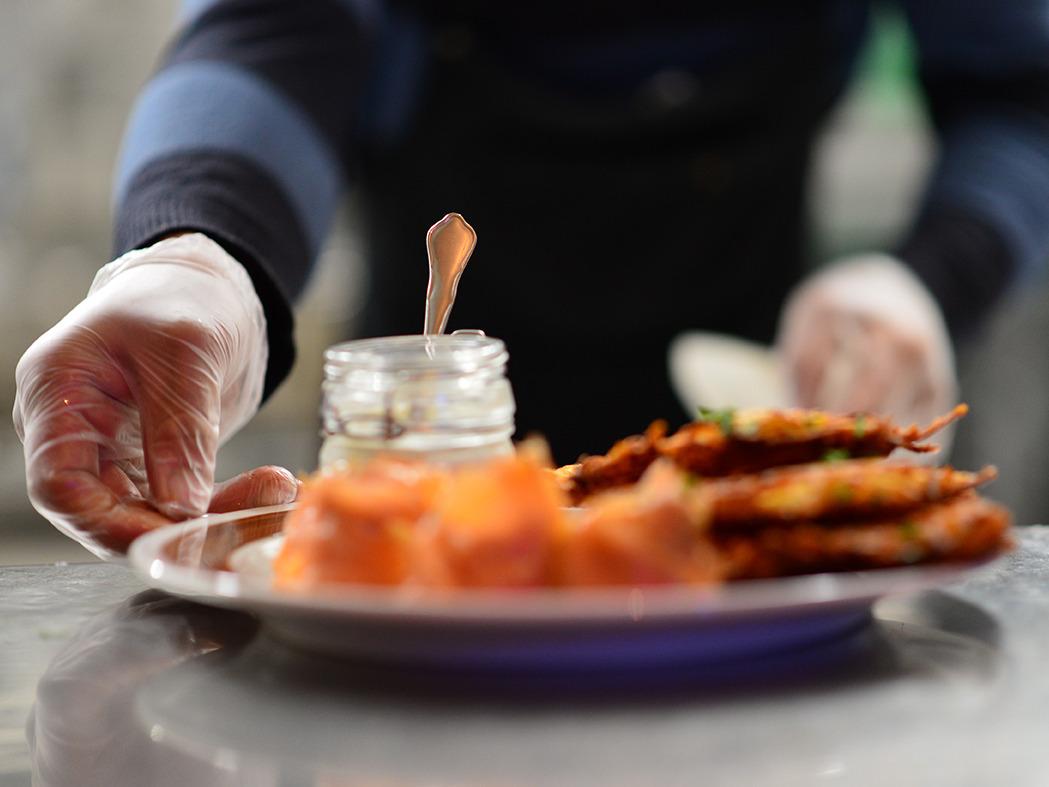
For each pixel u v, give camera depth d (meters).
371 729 0.70
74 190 2.80
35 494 0.92
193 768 0.68
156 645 0.80
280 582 0.77
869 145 2.71
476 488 0.73
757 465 0.80
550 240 1.65
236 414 1.09
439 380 0.85
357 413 0.86
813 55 1.62
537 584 0.73
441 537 0.73
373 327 1.73
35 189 2.78
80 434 0.93
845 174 2.71
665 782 0.66
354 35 1.37
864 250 2.72
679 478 0.77
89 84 2.79
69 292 2.70
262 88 1.25
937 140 1.80
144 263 1.05
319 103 1.29
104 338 0.96
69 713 0.73
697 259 1.65
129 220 1.12
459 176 1.64
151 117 1.21
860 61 1.74
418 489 0.76
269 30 1.31
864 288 1.45
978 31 1.70
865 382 1.37
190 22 1.33
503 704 0.72
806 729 0.70
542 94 1.61
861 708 0.71
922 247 1.57
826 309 1.41
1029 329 2.55
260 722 0.71
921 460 1.09
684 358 1.42
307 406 2.65
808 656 0.76
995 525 0.76
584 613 0.70
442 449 0.85
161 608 0.85
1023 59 1.73
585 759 0.68
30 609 0.86
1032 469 2.61
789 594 0.72
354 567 0.74
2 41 2.74
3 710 0.73
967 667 0.75
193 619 0.83
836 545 0.75
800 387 1.41
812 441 0.80
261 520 0.87
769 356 1.53
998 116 1.72
